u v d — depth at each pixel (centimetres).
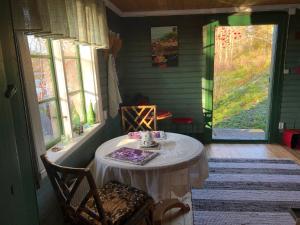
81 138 227
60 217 194
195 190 274
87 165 229
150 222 191
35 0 137
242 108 515
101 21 254
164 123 434
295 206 242
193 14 394
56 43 207
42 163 164
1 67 83
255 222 220
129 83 428
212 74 409
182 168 189
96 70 276
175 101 428
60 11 164
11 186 85
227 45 473
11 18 118
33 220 107
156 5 356
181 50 409
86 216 162
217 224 219
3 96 83
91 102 280
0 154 79
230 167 333
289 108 407
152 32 405
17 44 142
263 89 496
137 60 418
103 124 295
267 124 428
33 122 154
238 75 491
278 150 393
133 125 323
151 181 186
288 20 377
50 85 207
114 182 195
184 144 226
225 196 262
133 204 172
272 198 257
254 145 419
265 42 464
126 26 407
